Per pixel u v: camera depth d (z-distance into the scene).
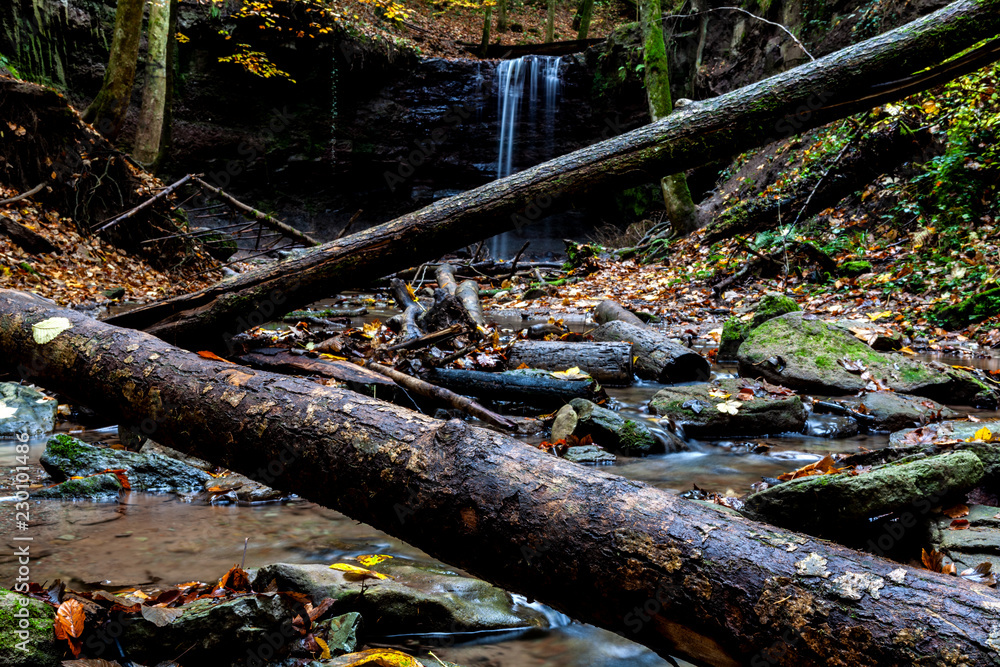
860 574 1.17
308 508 2.53
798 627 1.15
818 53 13.62
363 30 20.70
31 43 15.50
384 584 1.75
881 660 1.08
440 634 1.72
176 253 12.48
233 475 2.81
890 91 3.25
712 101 3.44
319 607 1.63
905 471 2.04
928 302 7.54
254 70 18.92
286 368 3.84
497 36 25.19
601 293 11.09
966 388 4.38
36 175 10.61
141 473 2.76
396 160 21.91
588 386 4.13
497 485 1.46
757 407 3.81
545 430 3.76
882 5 12.27
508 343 5.46
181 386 2.08
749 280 10.13
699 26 17.94
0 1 14.84
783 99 3.30
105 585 1.81
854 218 10.52
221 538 2.20
